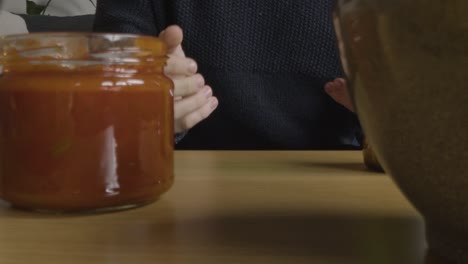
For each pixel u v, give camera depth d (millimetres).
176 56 679
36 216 342
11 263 272
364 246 290
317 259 274
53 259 276
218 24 952
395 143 252
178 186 410
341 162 510
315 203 363
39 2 2074
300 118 975
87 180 339
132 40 352
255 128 958
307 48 953
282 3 950
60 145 336
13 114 341
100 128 339
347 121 976
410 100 239
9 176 345
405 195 271
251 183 419
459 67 225
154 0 971
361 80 255
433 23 224
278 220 328
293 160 521
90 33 346
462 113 231
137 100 348
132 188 348
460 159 237
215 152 576
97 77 341
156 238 301
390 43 235
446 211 252
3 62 348
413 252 281
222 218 332
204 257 277
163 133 367
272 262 272
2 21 1453
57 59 338
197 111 734
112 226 321
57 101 335
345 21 253
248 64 963
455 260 266
